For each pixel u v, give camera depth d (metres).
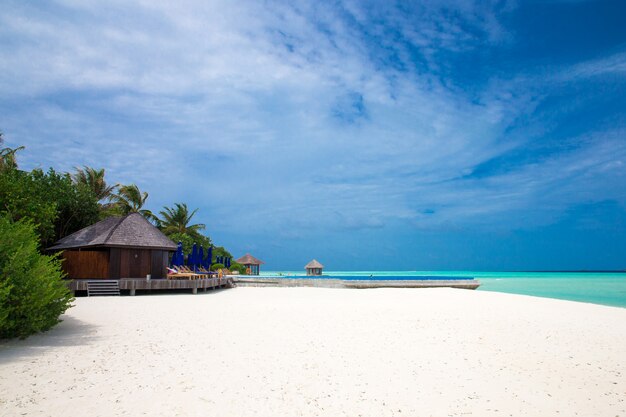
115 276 27.16
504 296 25.61
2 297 9.42
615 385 7.61
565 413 6.37
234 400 6.56
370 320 14.41
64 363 8.30
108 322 13.51
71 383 7.09
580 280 84.88
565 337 11.76
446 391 7.20
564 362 9.05
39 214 27.03
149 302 20.39
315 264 56.84
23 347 9.65
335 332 12.09
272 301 21.34
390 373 8.12
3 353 9.05
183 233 50.72
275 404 6.46
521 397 6.98
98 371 7.81
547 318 15.49
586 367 8.70
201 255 32.75
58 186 35.09
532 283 70.75
